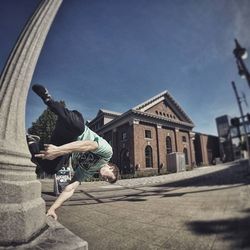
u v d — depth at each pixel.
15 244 1.70
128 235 3.21
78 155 2.69
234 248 2.44
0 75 2.46
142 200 6.60
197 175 17.59
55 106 2.16
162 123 30.11
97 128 35.44
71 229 3.65
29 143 2.56
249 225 3.18
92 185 14.48
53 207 2.65
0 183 1.80
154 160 27.64
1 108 2.20
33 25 2.73
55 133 2.38
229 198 5.61
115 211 5.06
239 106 10.65
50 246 1.71
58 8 3.04
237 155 36.94
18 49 2.56
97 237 3.18
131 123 26.89
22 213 1.77
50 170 2.60
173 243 2.77
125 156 27.89
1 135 2.10
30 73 2.54
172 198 6.55
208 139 41.84
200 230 3.19
